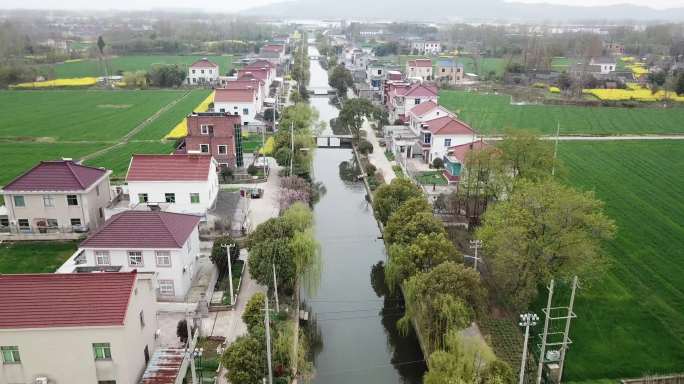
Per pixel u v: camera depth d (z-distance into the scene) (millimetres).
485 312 37875
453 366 27359
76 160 74938
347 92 137625
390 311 42594
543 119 104062
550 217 37594
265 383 28453
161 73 139000
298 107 89438
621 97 124188
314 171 79250
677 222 54281
